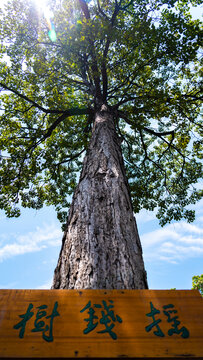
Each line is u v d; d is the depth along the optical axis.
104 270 1.82
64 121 7.82
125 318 1.29
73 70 6.71
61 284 1.89
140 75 7.43
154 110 6.68
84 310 1.31
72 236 2.31
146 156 8.86
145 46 6.15
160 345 1.17
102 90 7.92
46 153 7.56
